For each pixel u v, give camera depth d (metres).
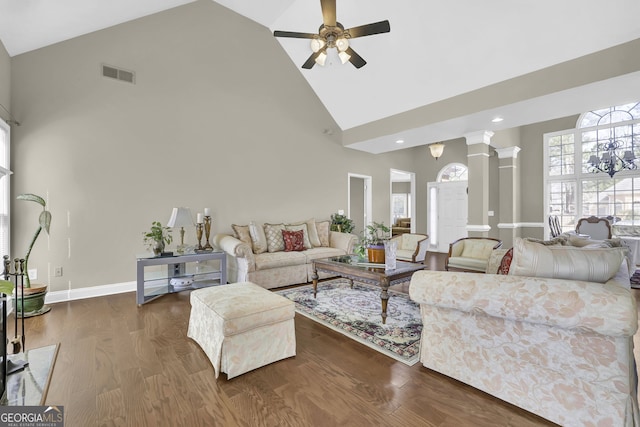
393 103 4.84
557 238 2.84
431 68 3.97
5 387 1.69
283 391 1.73
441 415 1.52
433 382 1.82
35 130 3.24
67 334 2.50
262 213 5.00
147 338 2.43
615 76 2.85
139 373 1.91
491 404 1.60
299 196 5.49
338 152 6.13
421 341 2.00
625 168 6.08
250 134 4.85
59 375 1.87
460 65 3.74
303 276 4.37
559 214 6.88
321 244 5.18
